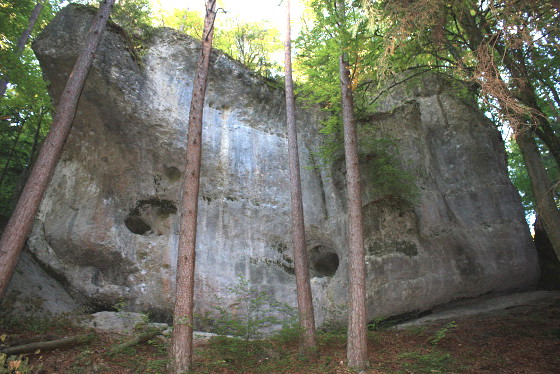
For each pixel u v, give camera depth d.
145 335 9.69
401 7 7.71
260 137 16.45
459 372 8.59
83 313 11.78
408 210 15.44
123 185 14.04
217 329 12.70
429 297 14.12
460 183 16.98
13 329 9.22
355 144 10.20
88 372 7.34
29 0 16.22
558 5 6.84
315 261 16.34
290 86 13.44
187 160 9.00
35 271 12.16
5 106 17.64
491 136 17.92
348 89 10.77
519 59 9.58
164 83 14.65
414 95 18.38
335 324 13.39
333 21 10.22
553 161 21.48
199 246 13.97
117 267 13.26
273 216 15.47
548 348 9.88
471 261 15.02
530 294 15.48
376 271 13.92
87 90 13.17
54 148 7.75
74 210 13.37
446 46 10.73
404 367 8.84
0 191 17.66
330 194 16.06
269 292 14.09
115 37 13.48
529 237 16.34
